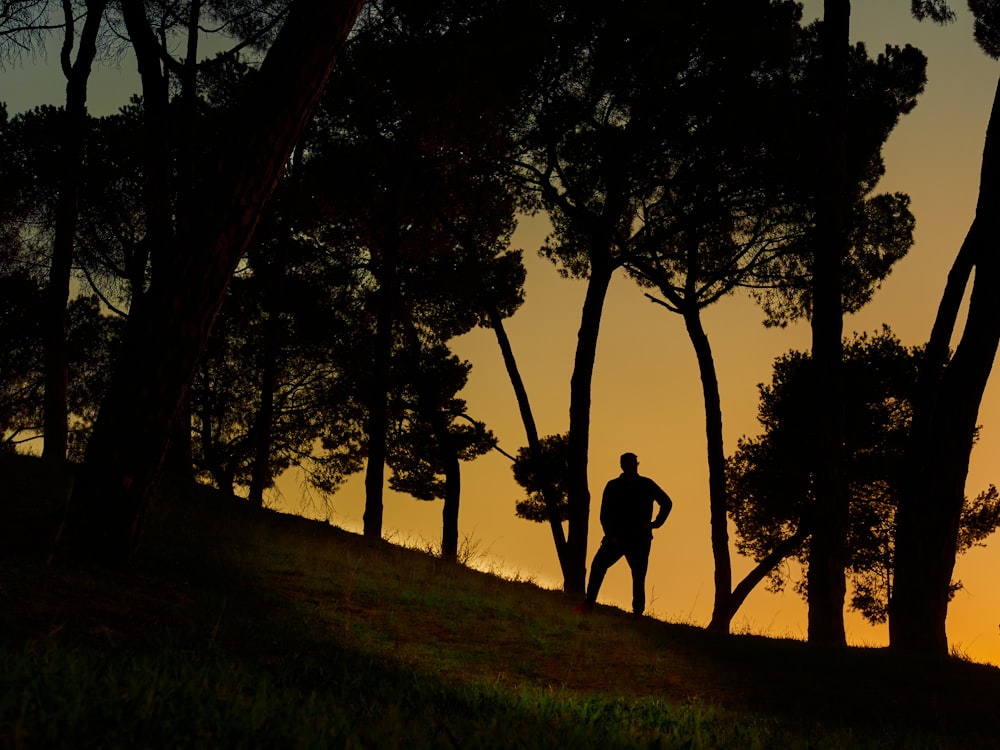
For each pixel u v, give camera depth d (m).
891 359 21.86
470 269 20.94
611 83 16.92
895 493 21.25
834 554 13.53
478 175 19.59
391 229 19.72
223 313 22.70
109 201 22.47
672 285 20.30
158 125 14.66
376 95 18.09
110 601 6.40
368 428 24.03
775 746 4.59
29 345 24.62
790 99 17.28
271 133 7.98
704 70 17.14
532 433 19.48
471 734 3.79
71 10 17.91
